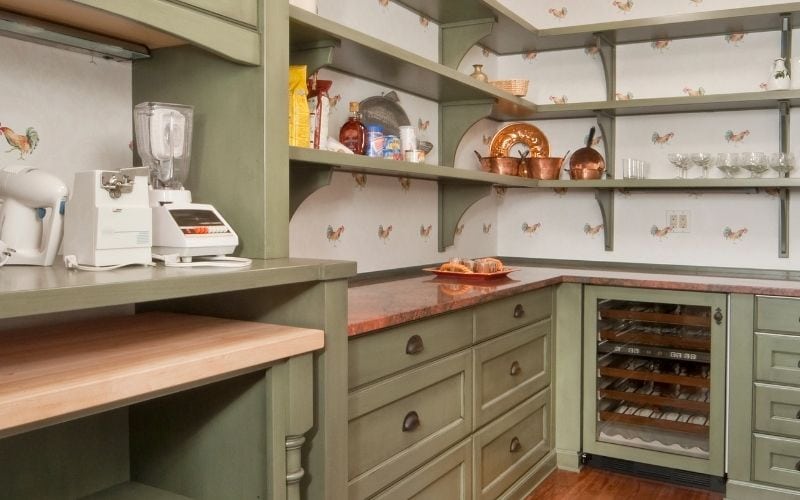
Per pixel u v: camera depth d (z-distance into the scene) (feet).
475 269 9.56
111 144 5.67
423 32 10.31
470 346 7.64
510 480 8.73
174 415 5.32
